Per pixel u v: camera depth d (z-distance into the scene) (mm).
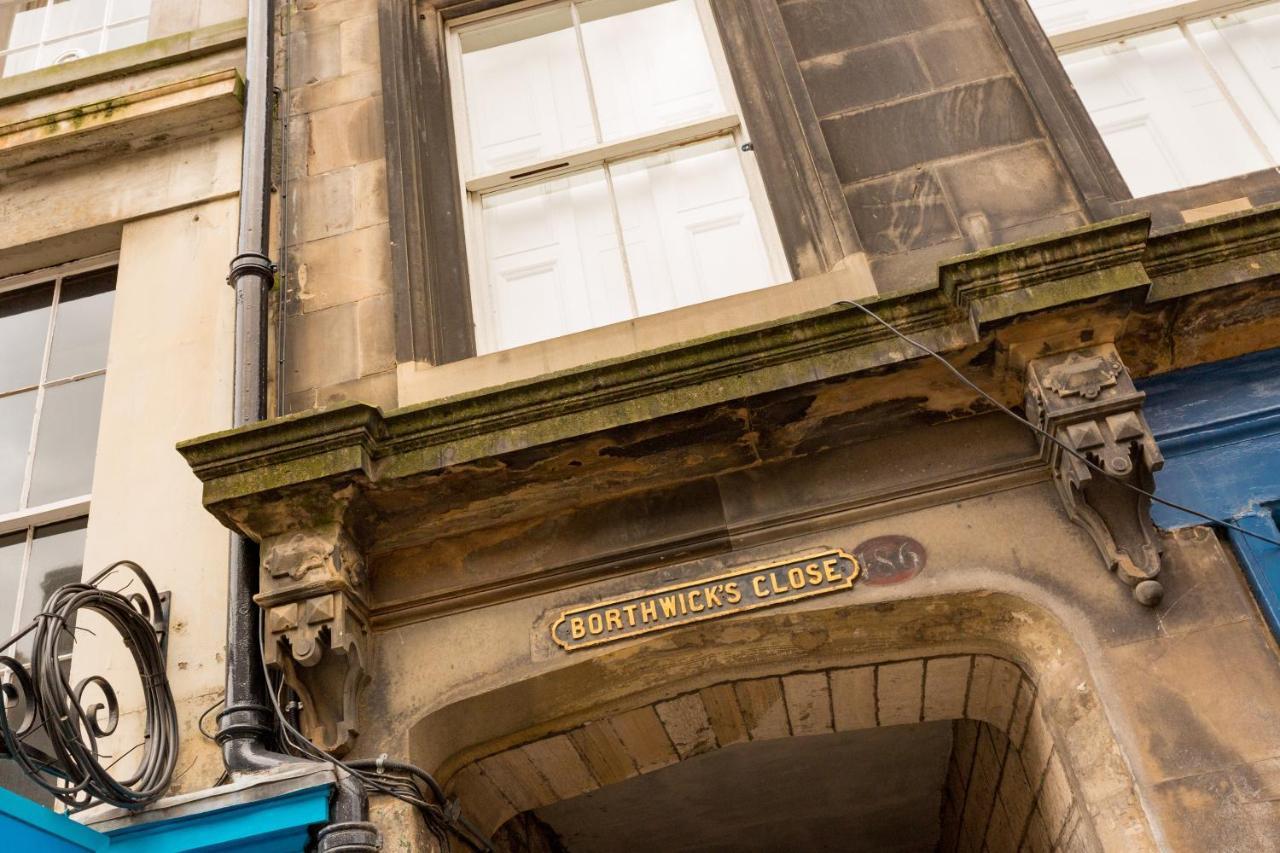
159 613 4688
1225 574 4039
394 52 6004
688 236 5477
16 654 5008
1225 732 3752
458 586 4598
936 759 6840
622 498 4664
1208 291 4168
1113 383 4055
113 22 7109
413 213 5477
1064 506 4297
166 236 5922
